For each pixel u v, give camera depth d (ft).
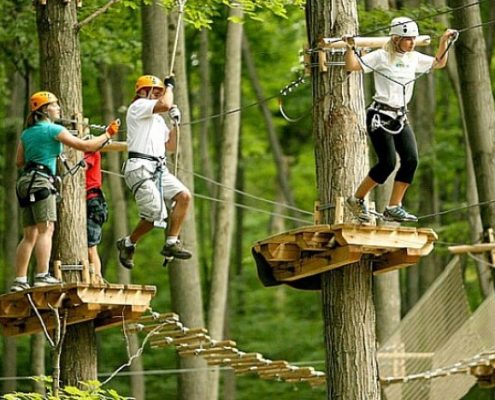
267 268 71.67
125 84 151.33
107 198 156.56
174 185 71.56
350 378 69.10
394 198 67.51
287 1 92.38
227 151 116.06
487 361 85.56
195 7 95.50
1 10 115.14
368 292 70.03
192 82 155.84
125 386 145.38
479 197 96.53
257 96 150.20
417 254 68.08
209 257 168.35
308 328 161.17
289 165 180.24
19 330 74.79
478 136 96.22
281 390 149.38
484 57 96.84
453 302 90.84
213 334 114.32
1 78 128.47
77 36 77.00
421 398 89.61
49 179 69.92
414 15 102.63
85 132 75.92
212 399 109.60
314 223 69.87
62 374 74.02
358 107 70.18
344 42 68.33
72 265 73.97
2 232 155.74
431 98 132.87
